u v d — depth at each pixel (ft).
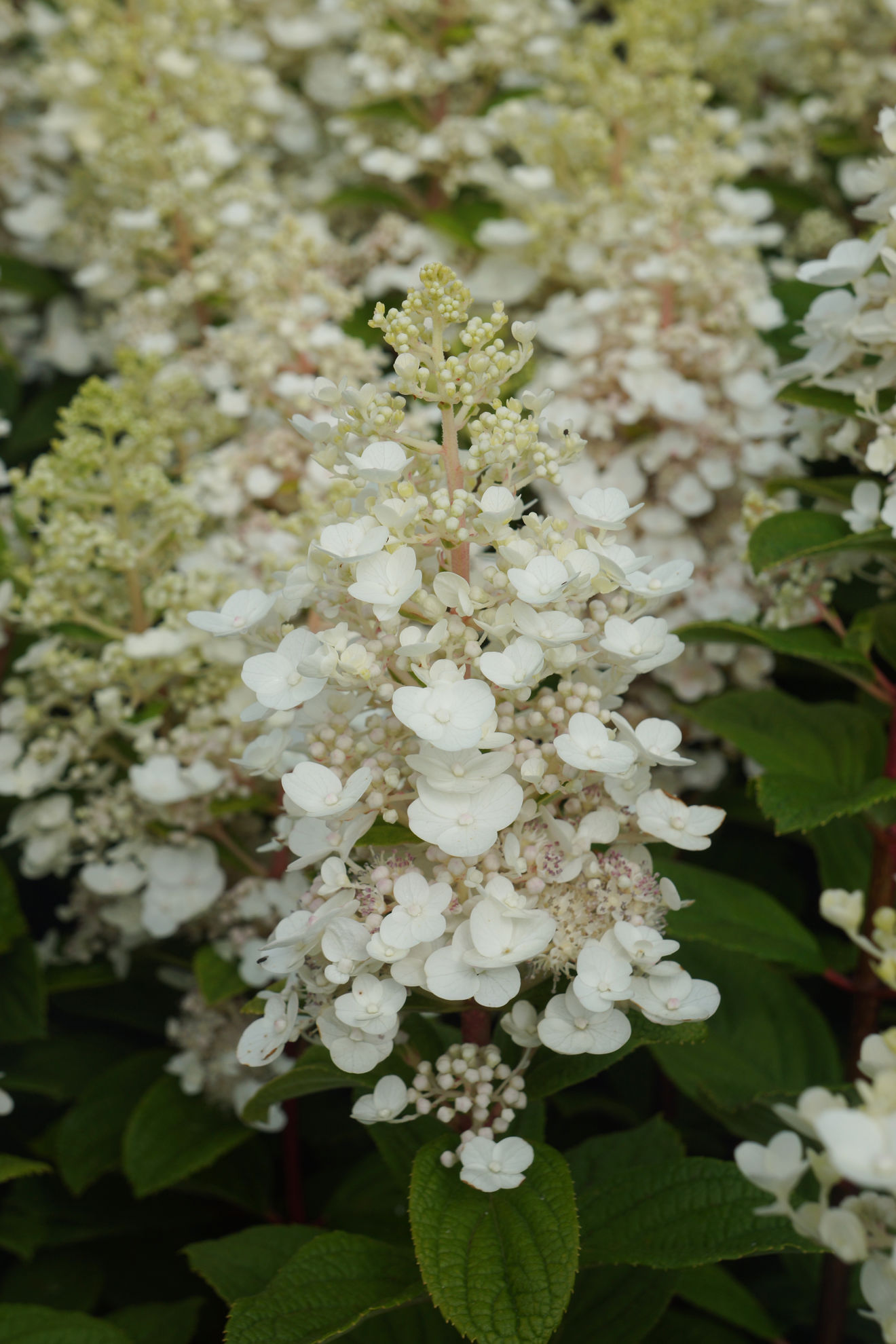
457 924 1.92
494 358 1.95
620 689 2.02
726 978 2.80
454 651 1.94
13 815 2.94
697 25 4.40
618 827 1.96
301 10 4.58
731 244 3.12
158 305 3.66
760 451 2.99
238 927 2.81
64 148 4.38
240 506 3.03
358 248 3.86
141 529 2.91
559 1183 1.95
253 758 2.00
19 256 4.53
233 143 4.22
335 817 1.98
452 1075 2.01
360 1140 3.15
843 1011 3.31
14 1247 2.83
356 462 1.89
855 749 2.68
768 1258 2.92
